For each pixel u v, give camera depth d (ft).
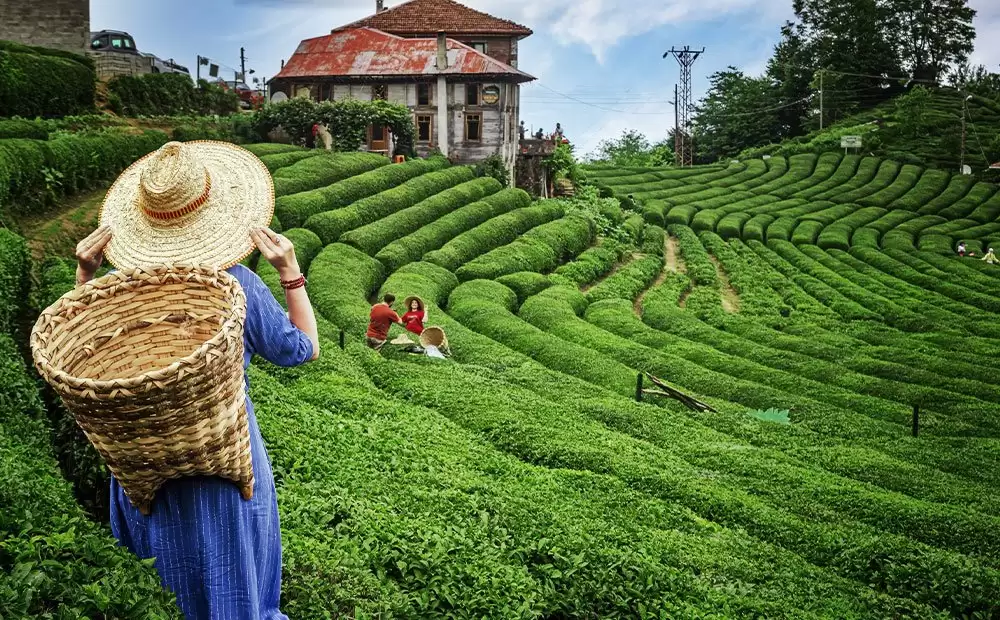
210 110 214.69
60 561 21.75
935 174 327.88
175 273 17.94
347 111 210.38
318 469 52.80
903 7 461.78
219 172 20.58
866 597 57.52
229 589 18.57
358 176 182.60
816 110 428.56
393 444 63.77
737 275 201.77
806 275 208.03
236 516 18.54
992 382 129.18
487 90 228.84
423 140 232.94
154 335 18.33
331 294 124.26
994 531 69.72
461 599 35.76
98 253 20.22
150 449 16.46
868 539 65.36
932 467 89.86
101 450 16.63
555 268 177.58
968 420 106.83
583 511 61.41
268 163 180.24
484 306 134.82
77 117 158.20
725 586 53.16
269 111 208.44
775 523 67.15
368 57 234.17
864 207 290.35
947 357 144.36
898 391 116.37
